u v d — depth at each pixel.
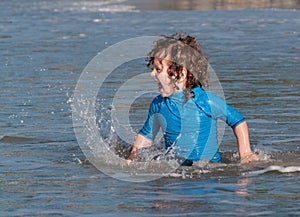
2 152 15.71
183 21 48.66
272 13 53.56
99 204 11.77
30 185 13.01
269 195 12.11
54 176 13.66
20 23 48.81
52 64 29.94
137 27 45.22
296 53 32.75
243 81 25.17
